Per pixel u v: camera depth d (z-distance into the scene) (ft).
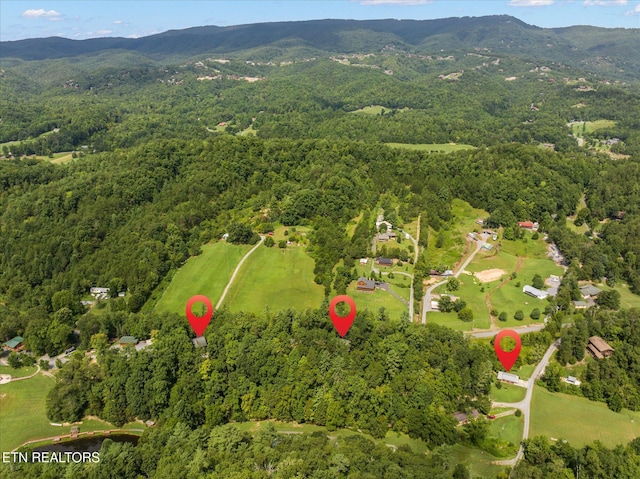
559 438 382.63
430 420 382.83
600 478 333.01
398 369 428.97
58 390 432.25
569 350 470.39
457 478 330.54
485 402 409.69
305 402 408.46
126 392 421.18
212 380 426.51
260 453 342.64
